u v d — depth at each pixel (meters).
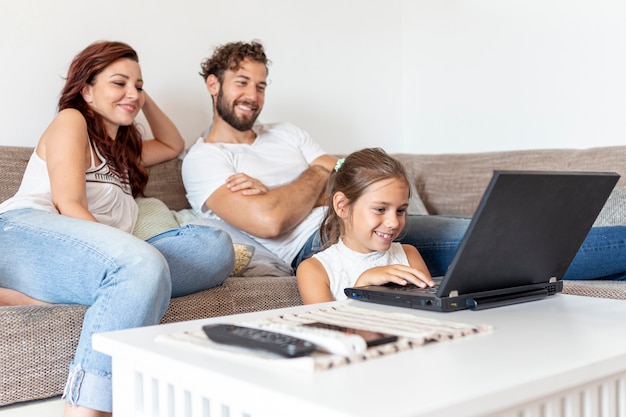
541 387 0.76
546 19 2.96
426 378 0.75
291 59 3.02
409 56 3.44
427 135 3.42
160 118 2.41
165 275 1.48
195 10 2.72
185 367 0.82
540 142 3.01
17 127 2.32
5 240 1.67
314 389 0.71
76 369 1.38
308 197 2.29
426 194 2.97
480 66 3.19
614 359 0.85
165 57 2.64
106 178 1.96
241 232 2.27
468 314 1.15
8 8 2.30
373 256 1.76
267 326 0.94
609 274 1.88
